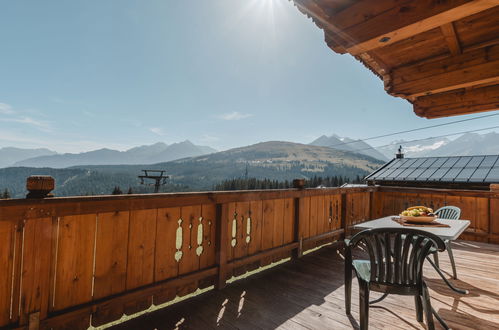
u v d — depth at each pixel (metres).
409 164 11.86
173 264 2.25
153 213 2.12
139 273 2.02
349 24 1.70
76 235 1.70
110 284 1.86
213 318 2.01
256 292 2.49
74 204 1.63
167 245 2.21
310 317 2.03
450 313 2.11
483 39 2.13
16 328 1.44
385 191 5.75
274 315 2.06
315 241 3.94
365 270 1.88
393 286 1.64
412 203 5.43
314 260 3.51
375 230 1.65
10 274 1.44
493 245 4.44
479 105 2.95
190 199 2.29
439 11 1.36
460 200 4.92
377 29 1.59
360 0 1.65
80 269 1.72
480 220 4.72
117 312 1.89
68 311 1.64
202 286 2.47
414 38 2.16
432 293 2.50
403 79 2.63
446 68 2.38
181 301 2.29
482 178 9.05
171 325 1.91
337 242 4.43
